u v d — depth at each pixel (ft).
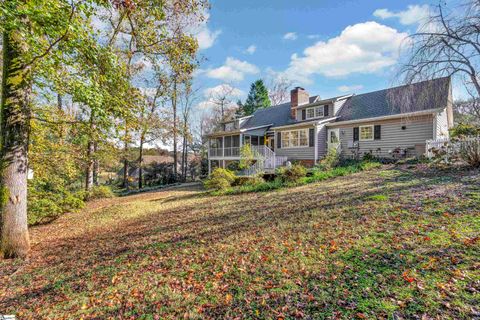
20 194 19.39
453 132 36.35
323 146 58.59
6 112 18.72
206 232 19.81
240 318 9.32
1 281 15.51
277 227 18.35
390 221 15.97
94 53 16.96
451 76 25.95
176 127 63.57
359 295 9.43
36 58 15.93
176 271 13.91
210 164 82.17
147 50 28.48
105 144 30.71
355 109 56.95
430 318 7.83
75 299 12.44
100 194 50.34
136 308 10.96
